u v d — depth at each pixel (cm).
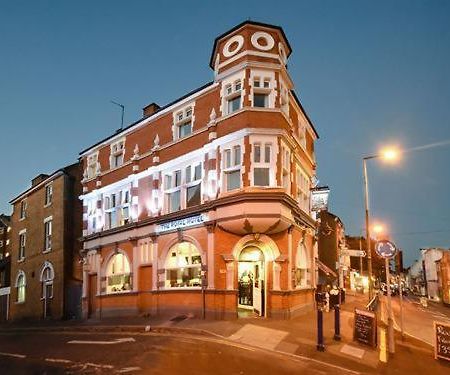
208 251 1803
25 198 3509
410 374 1075
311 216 2311
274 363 1084
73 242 2872
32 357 1254
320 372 1025
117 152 2559
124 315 2211
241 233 1758
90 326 1936
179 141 2089
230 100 1883
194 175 1991
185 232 1952
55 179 3036
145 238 2184
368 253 2231
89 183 2772
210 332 1466
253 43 1827
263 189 1688
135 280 2186
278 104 1794
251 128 1731
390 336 1258
